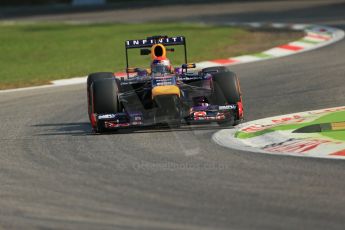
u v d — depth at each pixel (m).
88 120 48.41
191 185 29.86
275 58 75.75
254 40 93.44
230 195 28.09
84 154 37.19
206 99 44.72
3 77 74.12
